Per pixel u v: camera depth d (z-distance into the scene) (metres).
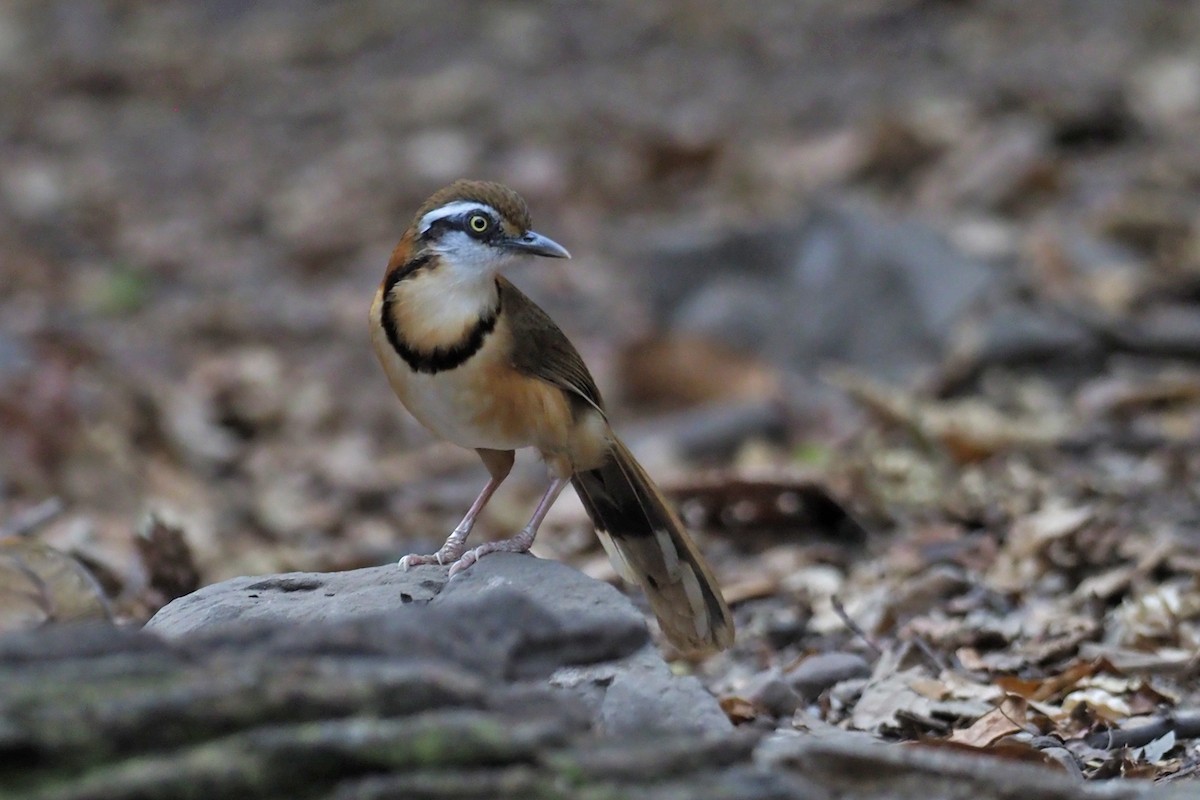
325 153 24.31
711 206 21.16
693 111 24.06
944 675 8.34
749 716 8.00
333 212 22.31
